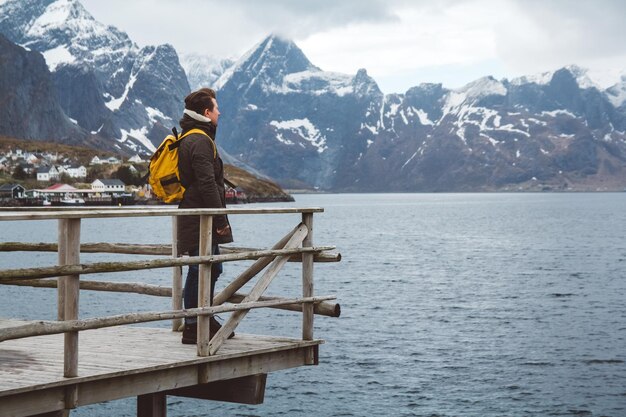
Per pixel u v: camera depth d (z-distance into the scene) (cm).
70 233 827
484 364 2875
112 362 930
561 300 4647
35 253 8569
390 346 3189
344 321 3816
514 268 6744
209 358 966
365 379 2638
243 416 2214
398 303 4478
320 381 2603
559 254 8275
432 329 3600
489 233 12294
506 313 4122
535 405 2339
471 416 2234
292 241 1073
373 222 16800
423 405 2336
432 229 13650
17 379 835
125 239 10650
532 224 15362
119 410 2261
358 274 6172
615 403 2366
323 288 5216
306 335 1112
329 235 11838
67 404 843
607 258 7788
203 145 1024
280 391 2477
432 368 2800
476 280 5772
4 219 756
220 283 5347
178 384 952
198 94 1059
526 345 3231
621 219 17612
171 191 1060
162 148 1044
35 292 4638
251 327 3538
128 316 881
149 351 1018
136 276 5725
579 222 16138
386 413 2255
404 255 8131
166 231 13325
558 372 2750
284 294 4847
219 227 1039
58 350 1046
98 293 4694
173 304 1185
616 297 4788
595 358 2983
